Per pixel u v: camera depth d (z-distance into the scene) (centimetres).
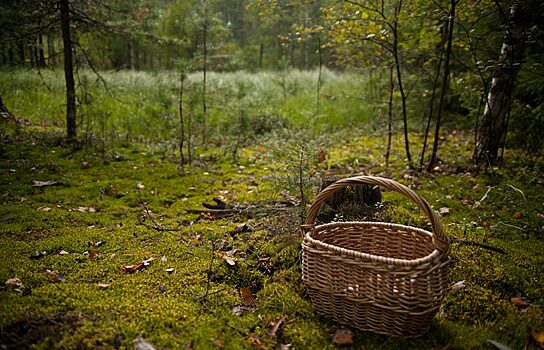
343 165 530
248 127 744
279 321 198
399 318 182
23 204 365
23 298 201
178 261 266
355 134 736
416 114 806
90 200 393
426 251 219
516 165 493
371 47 622
